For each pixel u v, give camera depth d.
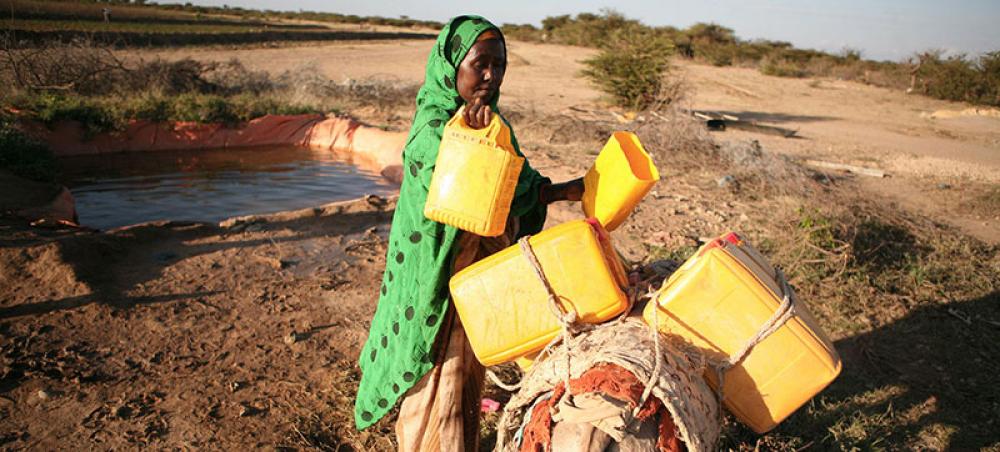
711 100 23.69
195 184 10.80
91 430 3.94
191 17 65.38
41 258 5.96
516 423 2.66
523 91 22.28
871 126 19.28
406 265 2.85
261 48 36.28
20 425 3.96
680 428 2.04
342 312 5.54
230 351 4.87
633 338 2.38
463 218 2.49
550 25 72.69
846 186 10.49
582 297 2.48
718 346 2.47
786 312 2.44
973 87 28.39
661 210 8.59
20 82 15.10
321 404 4.27
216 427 4.01
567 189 2.91
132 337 5.00
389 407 3.00
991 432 4.17
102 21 44.66
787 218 7.73
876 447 3.93
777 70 36.16
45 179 9.73
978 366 4.98
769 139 15.60
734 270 2.45
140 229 7.03
